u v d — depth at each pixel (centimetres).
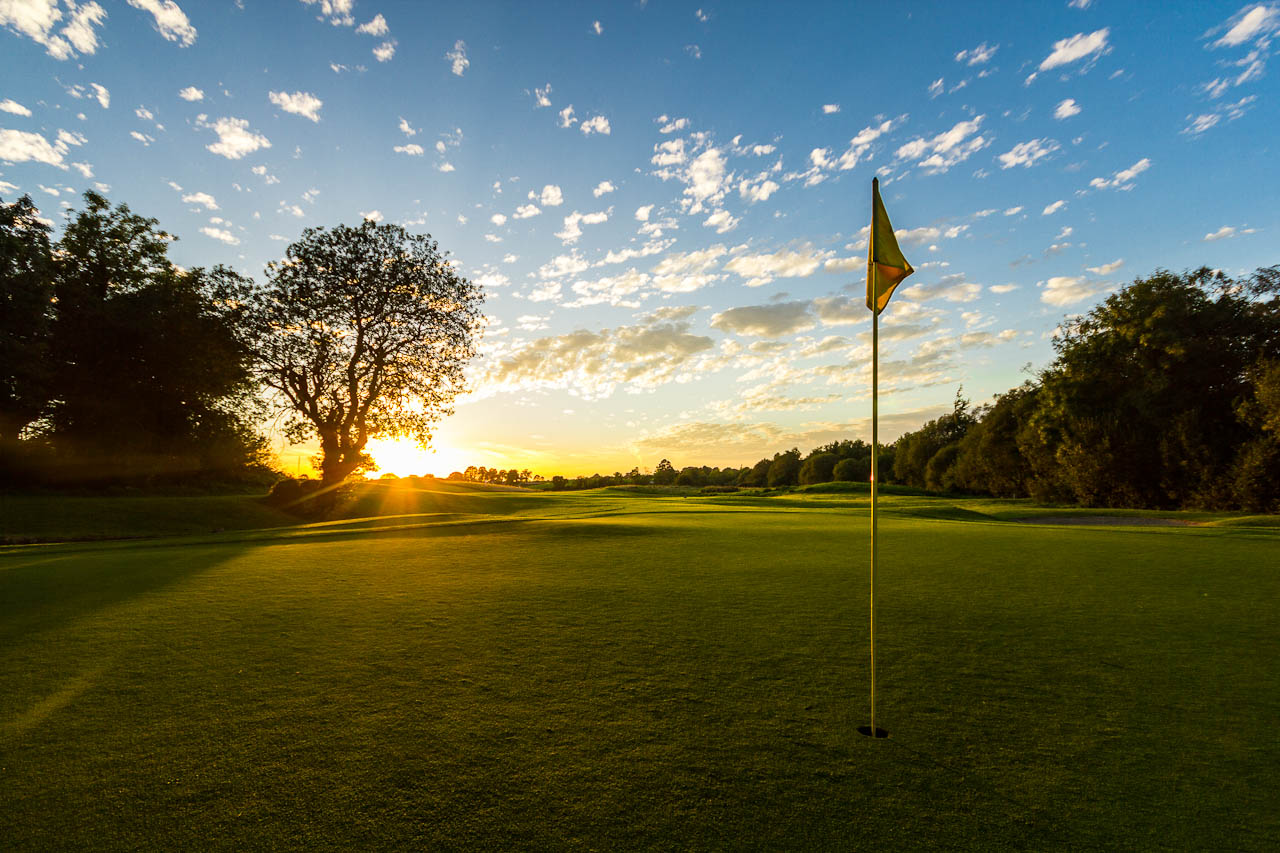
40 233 3048
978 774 374
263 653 596
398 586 917
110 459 3572
